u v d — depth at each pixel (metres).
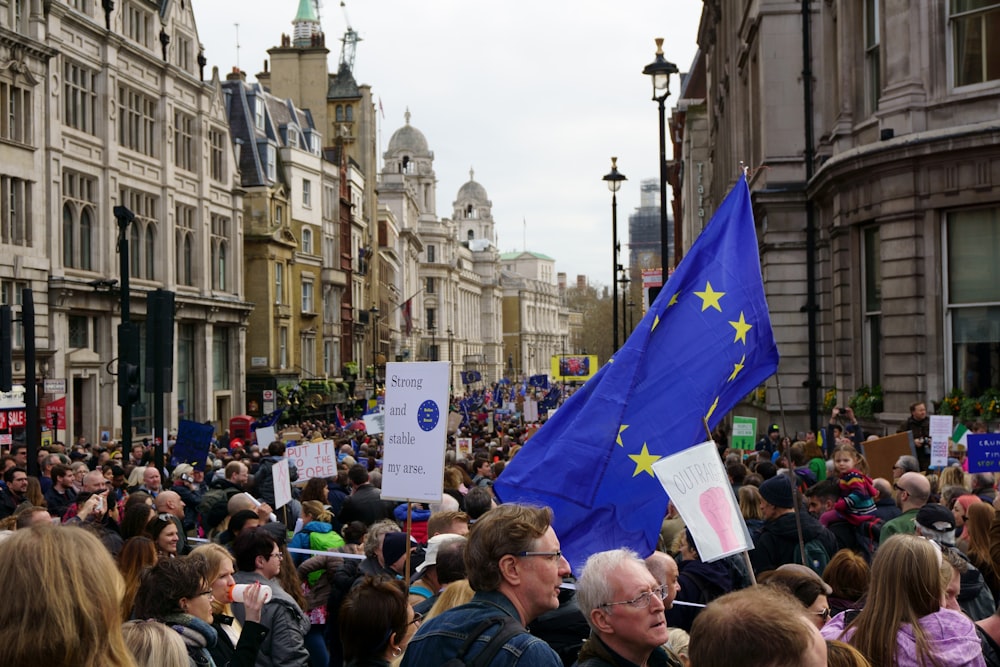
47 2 38.06
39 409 35.34
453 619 4.68
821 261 29.86
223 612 7.60
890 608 5.54
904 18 22.14
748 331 8.55
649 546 7.90
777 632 3.42
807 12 26.31
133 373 20.38
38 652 3.22
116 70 43.22
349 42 92.94
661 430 8.11
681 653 6.31
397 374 8.24
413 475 8.08
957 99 21.41
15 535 3.40
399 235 120.94
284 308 61.03
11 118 36.28
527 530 4.80
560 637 7.04
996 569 8.04
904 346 22.31
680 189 79.50
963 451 17.23
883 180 22.66
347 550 11.14
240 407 55.19
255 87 63.19
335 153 75.00
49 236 38.28
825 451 22.17
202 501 13.60
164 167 47.22
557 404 73.75
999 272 21.34
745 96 38.81
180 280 49.28
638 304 152.25
